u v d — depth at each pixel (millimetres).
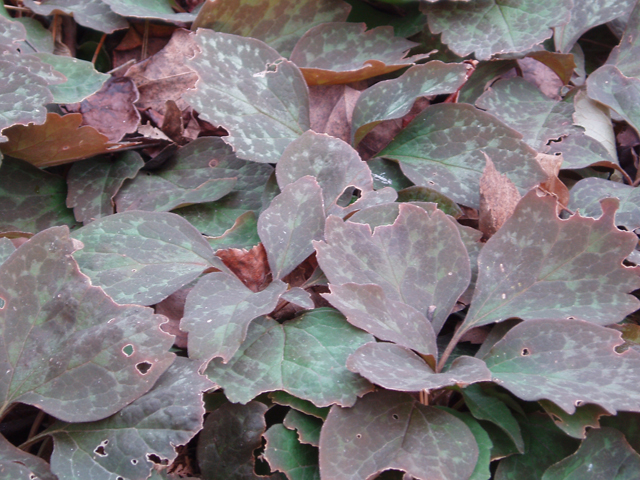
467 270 442
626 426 437
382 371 407
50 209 499
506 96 542
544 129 526
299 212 460
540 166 493
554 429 434
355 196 504
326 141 482
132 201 498
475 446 405
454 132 509
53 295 420
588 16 563
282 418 445
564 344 422
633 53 556
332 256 439
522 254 445
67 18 557
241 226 483
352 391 414
